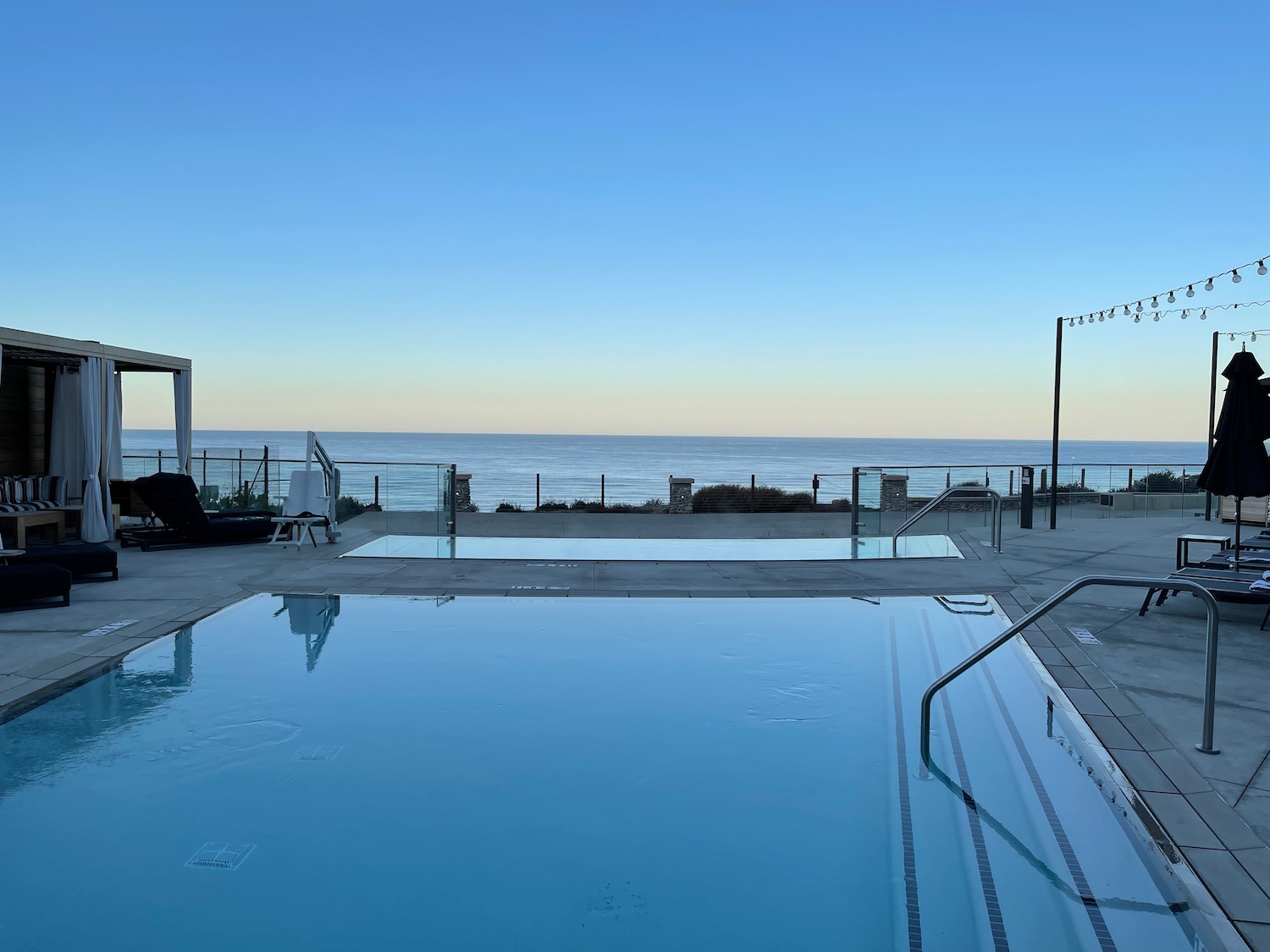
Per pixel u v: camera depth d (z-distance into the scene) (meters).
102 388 11.25
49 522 10.49
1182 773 3.71
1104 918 2.61
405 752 4.20
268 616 7.01
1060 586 8.27
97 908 2.74
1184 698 4.77
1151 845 3.05
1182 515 15.73
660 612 7.24
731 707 4.92
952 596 7.91
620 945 2.57
